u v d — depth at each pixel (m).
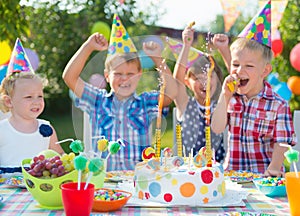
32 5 7.69
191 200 1.47
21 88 2.32
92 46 2.13
